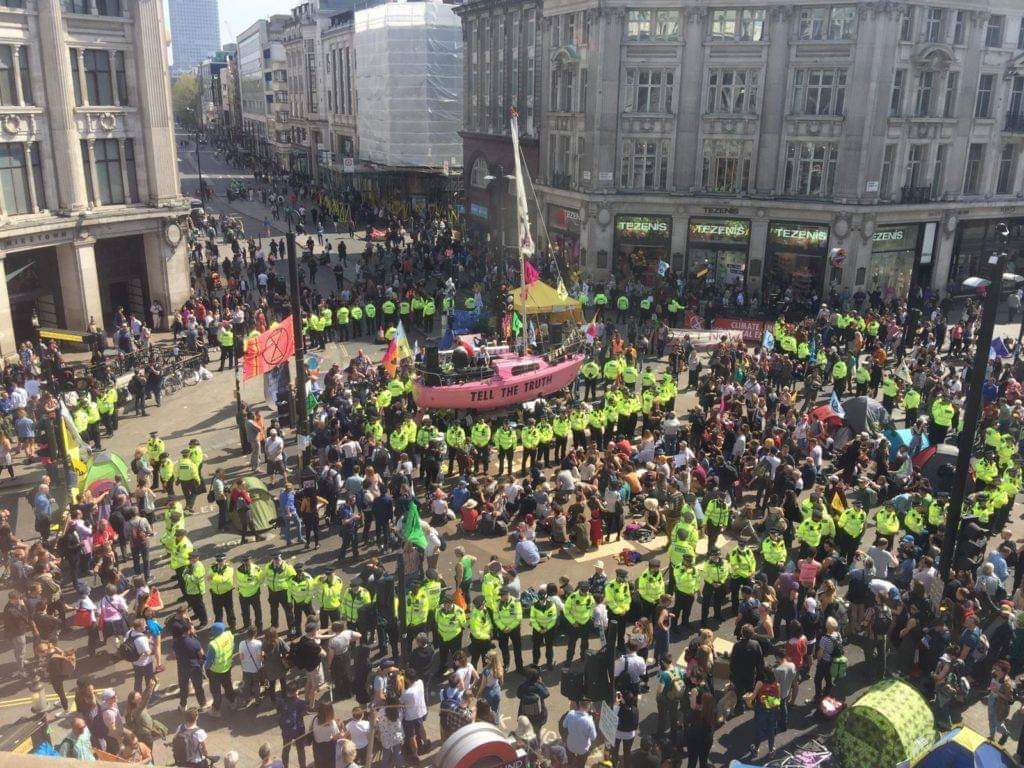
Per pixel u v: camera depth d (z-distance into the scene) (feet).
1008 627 53.21
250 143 497.05
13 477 87.40
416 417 95.86
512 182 191.01
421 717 47.14
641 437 90.53
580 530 70.54
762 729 47.14
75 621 57.62
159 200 140.05
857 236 149.38
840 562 62.34
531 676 47.65
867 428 90.53
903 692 44.24
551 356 104.99
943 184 157.17
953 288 159.84
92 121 130.11
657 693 49.34
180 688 51.52
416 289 143.43
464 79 221.66
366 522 71.82
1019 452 88.84
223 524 75.97
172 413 106.22
